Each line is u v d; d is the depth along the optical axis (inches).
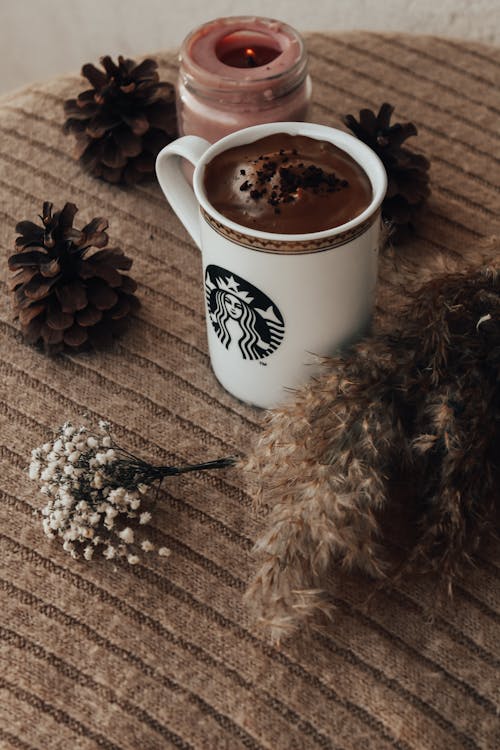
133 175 24.9
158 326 22.7
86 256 23.3
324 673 18.0
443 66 27.5
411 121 26.3
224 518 19.8
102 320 22.2
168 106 24.8
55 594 18.8
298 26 37.0
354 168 19.2
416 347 19.3
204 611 18.7
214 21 23.7
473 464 18.4
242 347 20.0
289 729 17.4
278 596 18.0
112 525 19.0
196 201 21.3
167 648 18.3
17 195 24.8
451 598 18.4
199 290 23.4
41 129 26.1
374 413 18.4
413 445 18.5
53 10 42.4
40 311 21.7
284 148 19.6
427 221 24.3
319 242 17.9
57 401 21.5
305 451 18.7
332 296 19.0
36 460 19.8
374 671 18.0
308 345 19.7
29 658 18.1
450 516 18.4
